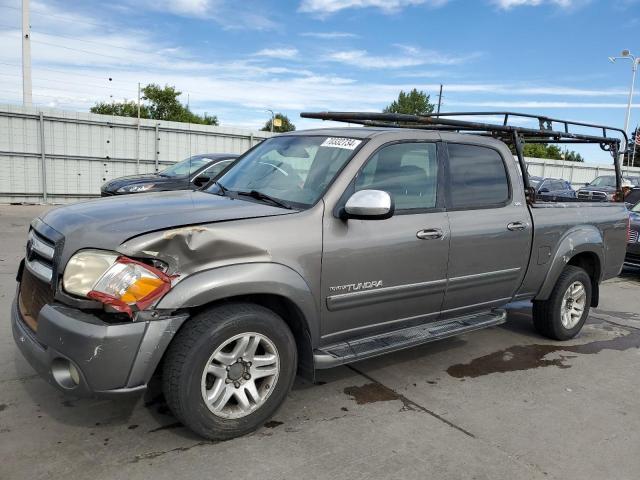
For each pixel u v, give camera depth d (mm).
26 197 18000
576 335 5613
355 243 3535
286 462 2990
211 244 2984
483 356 4902
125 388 2836
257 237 3143
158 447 3078
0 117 17156
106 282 2791
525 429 3521
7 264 7605
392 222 3760
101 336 2717
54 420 3326
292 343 3332
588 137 5684
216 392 3072
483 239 4316
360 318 3721
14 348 4422
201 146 21156
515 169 4746
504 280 4617
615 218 5715
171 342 2969
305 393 3920
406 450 3182
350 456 3086
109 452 3008
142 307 2809
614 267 5824
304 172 3795
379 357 4742
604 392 4199
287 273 3217
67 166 18547
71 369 2840
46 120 17922
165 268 2896
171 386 2953
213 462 2953
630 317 6617
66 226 3127
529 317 6301
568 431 3520
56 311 2844
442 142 4227
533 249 4789
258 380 3297
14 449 2994
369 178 3719
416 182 3996
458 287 4242
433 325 4270
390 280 3764
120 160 19531
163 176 11555
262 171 4074
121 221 3051
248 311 3117
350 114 4102
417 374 4387
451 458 3121
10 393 3641
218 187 4184
